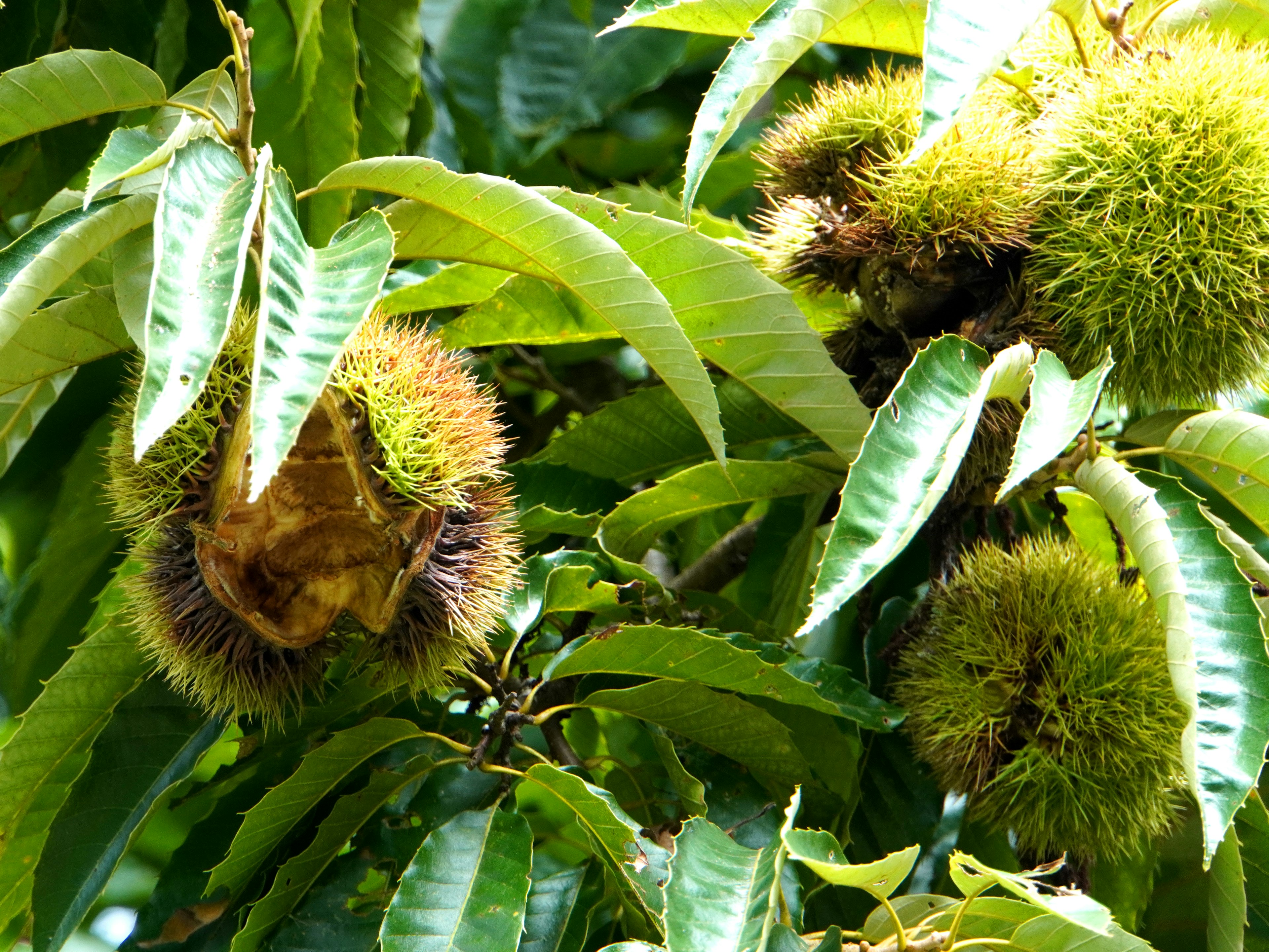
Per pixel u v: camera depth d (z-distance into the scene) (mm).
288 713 791
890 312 808
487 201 768
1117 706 787
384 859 787
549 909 784
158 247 712
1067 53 816
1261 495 790
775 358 794
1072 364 798
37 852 805
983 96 818
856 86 815
